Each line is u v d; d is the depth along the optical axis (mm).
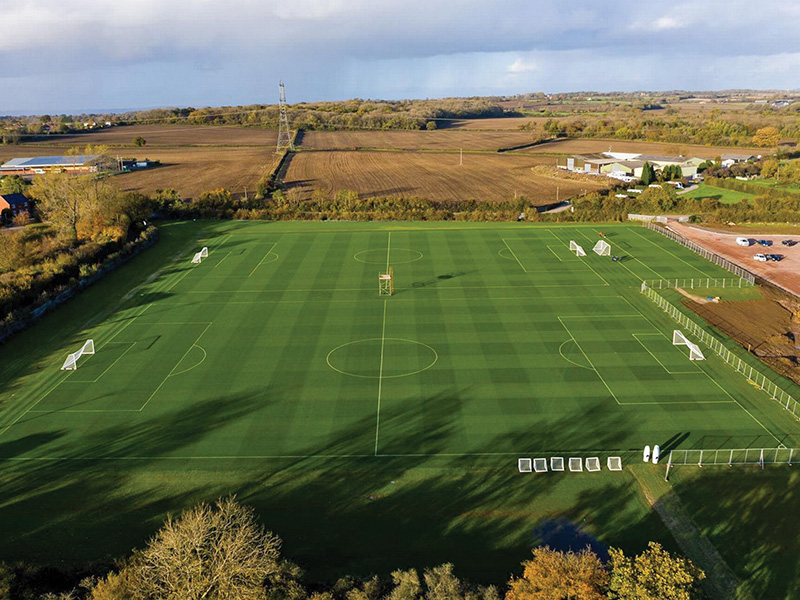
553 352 56375
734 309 67375
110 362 55438
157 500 37062
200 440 43312
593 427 44406
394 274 80062
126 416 46469
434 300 70125
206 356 56500
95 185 105062
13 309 65125
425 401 48281
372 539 33656
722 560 31891
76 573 30906
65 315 67438
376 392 49688
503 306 68000
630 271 80500
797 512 35438
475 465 40344
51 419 46125
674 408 46781
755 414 45875
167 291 74688
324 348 57906
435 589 27500
